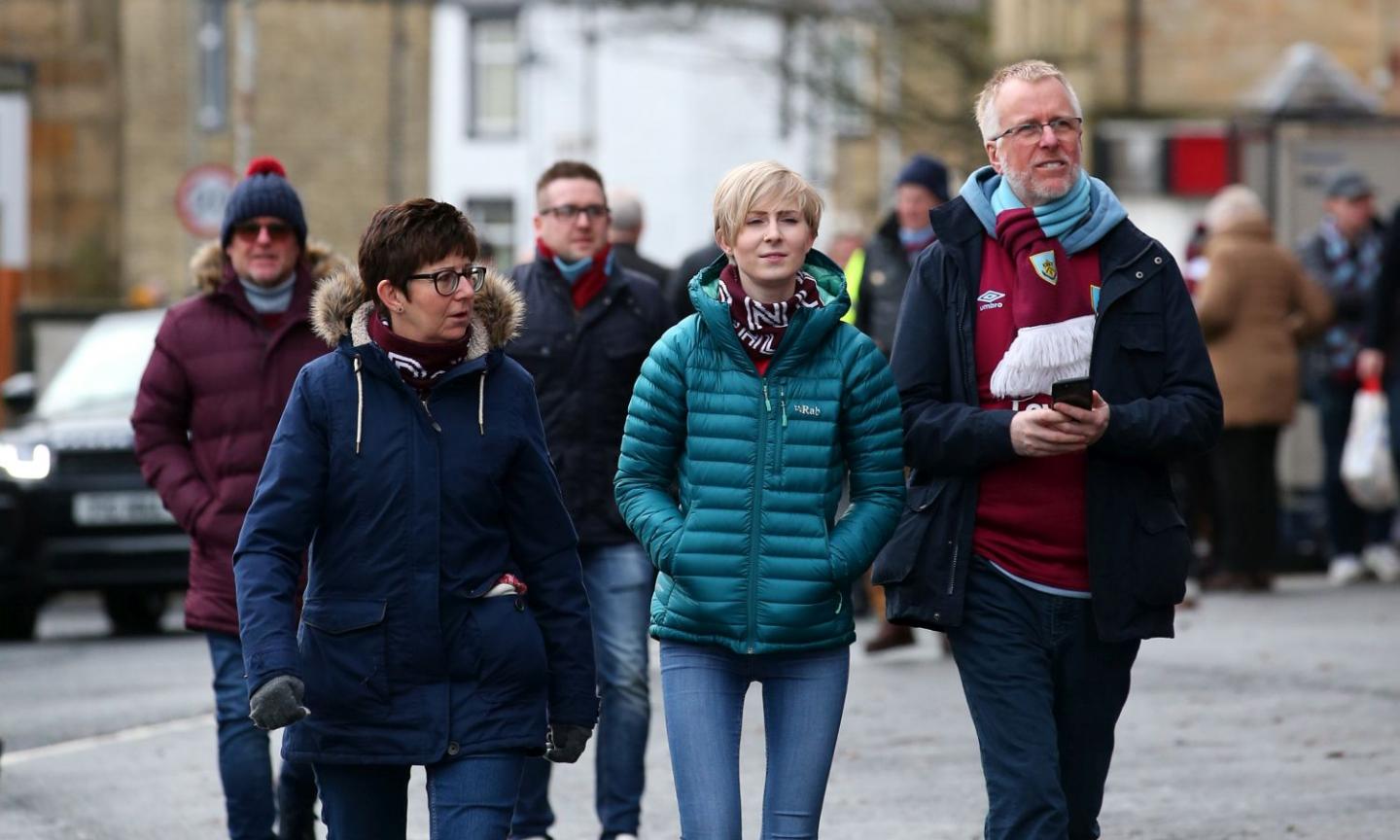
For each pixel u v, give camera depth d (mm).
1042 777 14602
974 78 80812
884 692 28547
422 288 13625
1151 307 15008
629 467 14977
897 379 15156
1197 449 14875
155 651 37656
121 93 109750
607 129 131750
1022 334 14805
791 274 14562
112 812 22234
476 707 13625
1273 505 39062
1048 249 14906
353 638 13562
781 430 14633
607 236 20750
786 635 14555
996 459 14641
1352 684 27500
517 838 19250
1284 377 38250
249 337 19641
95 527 39531
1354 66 66250
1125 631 14805
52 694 31547
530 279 20672
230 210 19562
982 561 14961
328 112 118875
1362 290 40312
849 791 21953
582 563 20266
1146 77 66875
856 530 14719
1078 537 14891
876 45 82812
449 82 131500
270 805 18875
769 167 14586
